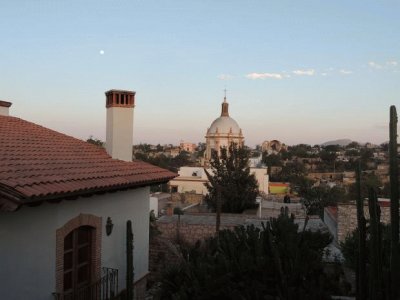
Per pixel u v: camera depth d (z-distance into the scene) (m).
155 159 90.38
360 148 189.25
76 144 15.51
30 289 9.74
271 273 11.52
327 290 11.91
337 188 61.81
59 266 10.41
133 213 14.10
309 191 52.91
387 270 10.13
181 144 188.62
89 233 11.92
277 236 13.20
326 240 14.27
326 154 150.88
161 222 27.44
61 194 9.62
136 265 14.27
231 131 71.00
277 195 71.31
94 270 11.86
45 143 13.91
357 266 11.02
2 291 9.22
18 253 9.51
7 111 16.52
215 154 46.97
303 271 11.37
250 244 12.97
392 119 8.88
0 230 9.19
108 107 15.91
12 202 8.41
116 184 11.88
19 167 10.12
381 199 31.88
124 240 13.47
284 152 168.50
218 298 11.00
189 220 29.08
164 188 72.56
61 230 10.48
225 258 11.67
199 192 68.75
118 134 15.64
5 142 12.30
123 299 13.02
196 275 11.26
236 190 43.50
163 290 11.80
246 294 10.86
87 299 11.34
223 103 75.19
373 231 9.69
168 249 20.11
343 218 26.44
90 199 11.65
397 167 8.95
